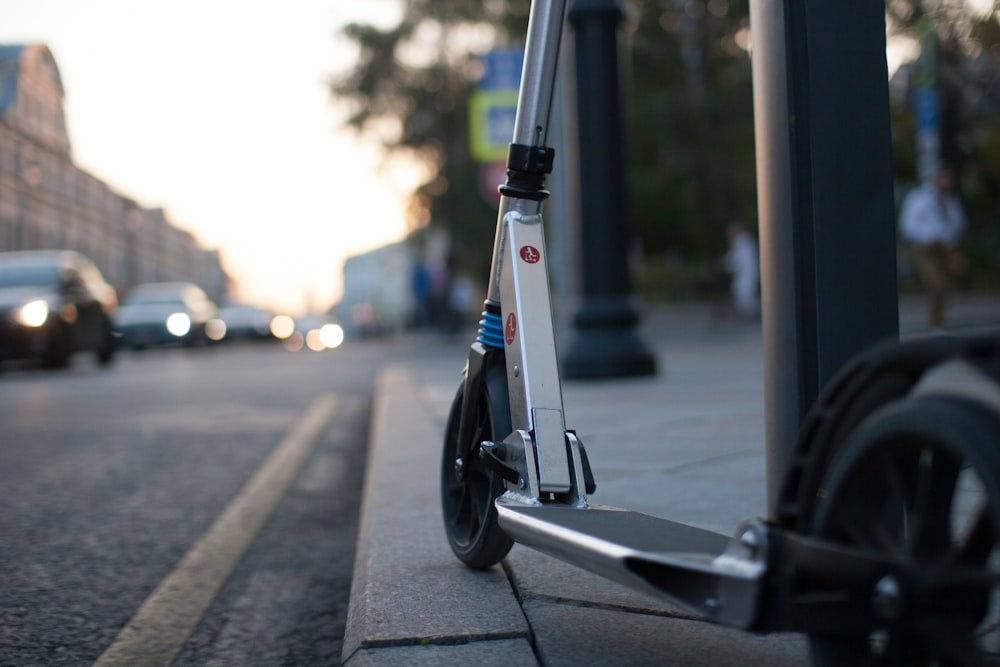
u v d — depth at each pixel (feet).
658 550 5.15
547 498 6.75
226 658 8.05
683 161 78.69
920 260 34.99
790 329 6.72
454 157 108.27
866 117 6.70
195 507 13.94
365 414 26.63
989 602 4.39
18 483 15.89
